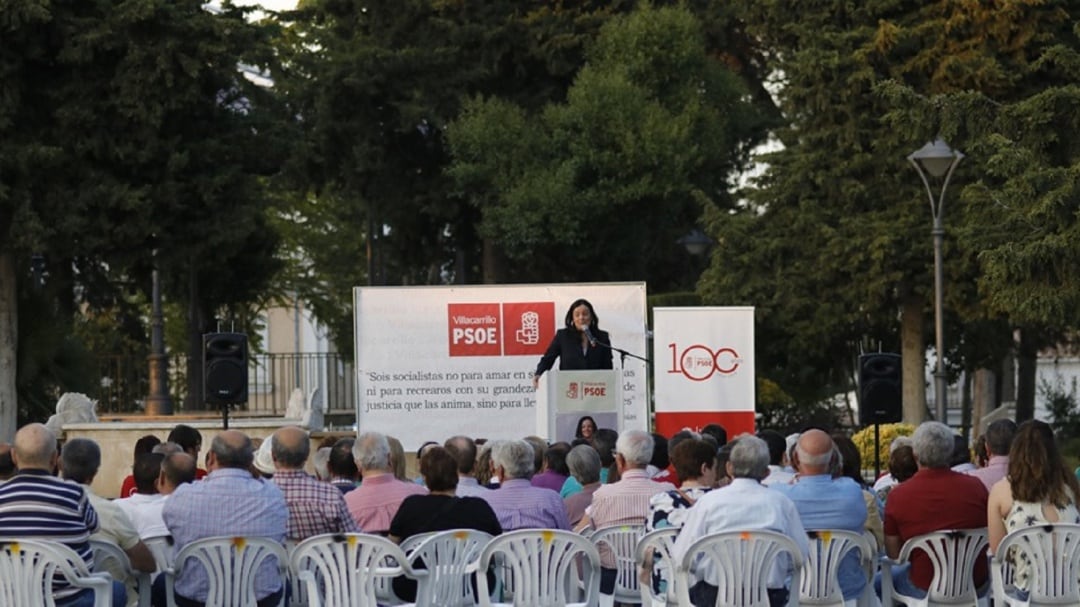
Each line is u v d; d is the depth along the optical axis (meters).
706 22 40.81
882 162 32.69
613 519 10.82
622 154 36.34
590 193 36.03
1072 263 23.36
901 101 26.28
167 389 32.78
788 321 33.12
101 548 9.55
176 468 10.64
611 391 17.64
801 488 10.16
